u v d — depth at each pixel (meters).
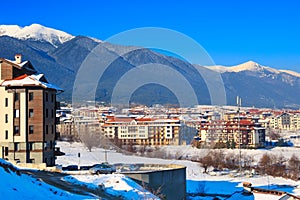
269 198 38.41
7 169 25.67
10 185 22.44
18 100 45.72
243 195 40.16
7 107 45.72
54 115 49.06
